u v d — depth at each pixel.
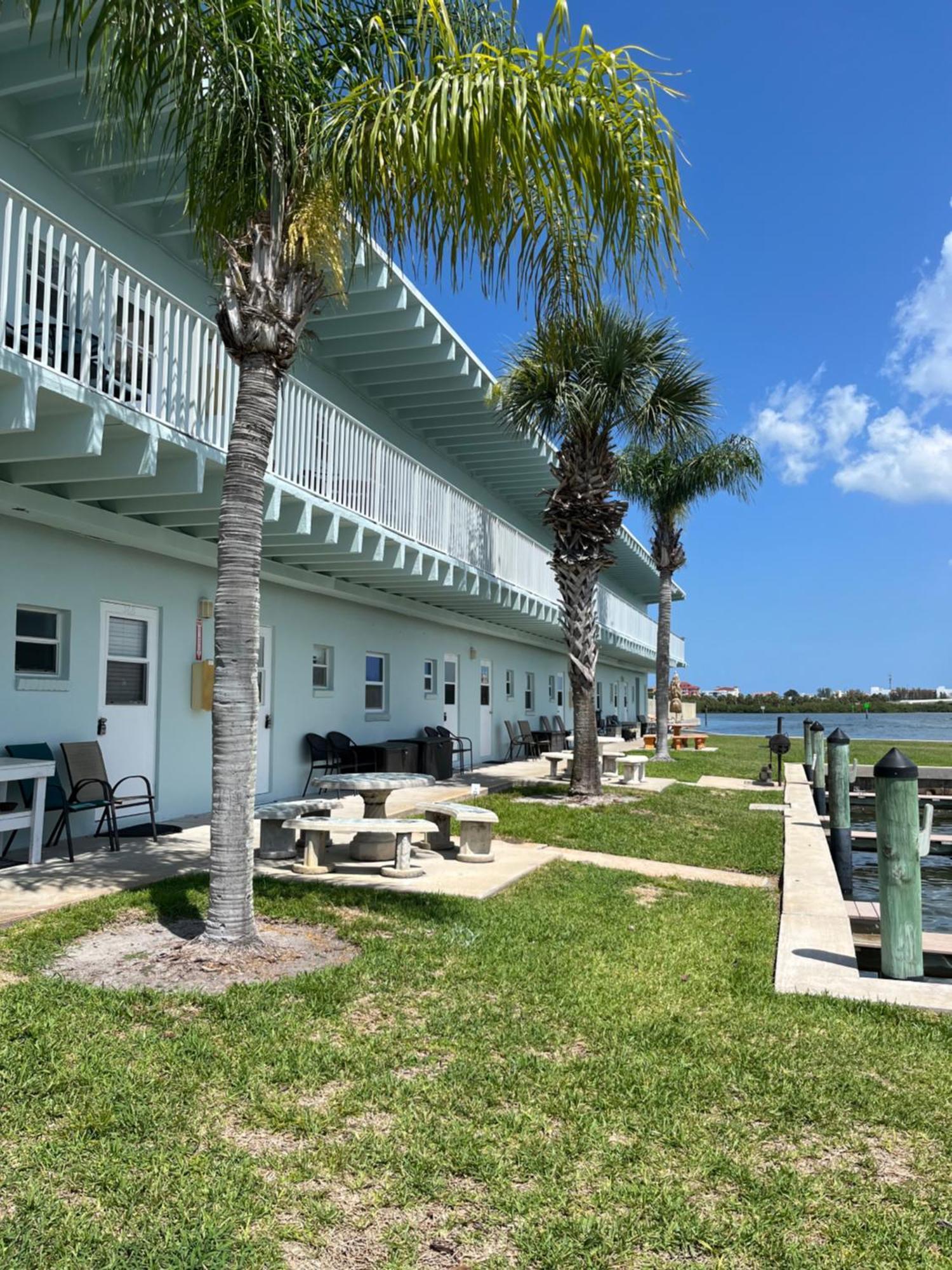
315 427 10.02
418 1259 2.76
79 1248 2.75
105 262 6.84
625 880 8.72
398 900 7.10
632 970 5.62
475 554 15.53
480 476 20.94
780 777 19.91
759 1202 3.08
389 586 14.52
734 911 7.46
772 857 10.45
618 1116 3.69
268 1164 3.26
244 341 5.76
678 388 14.62
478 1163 3.29
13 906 6.45
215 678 5.72
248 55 5.54
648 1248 2.84
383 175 5.52
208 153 6.02
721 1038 4.54
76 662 9.27
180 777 10.84
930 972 6.63
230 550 5.70
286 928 6.26
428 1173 3.22
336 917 6.54
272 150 5.86
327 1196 3.08
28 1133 3.39
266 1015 4.55
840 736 10.62
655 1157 3.37
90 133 8.50
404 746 14.97
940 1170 3.32
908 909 5.72
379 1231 2.90
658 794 16.16
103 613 9.79
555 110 5.16
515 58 5.36
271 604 12.85
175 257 10.54
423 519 13.30
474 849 9.18
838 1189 3.16
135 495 8.12
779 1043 4.47
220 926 5.60
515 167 5.16
